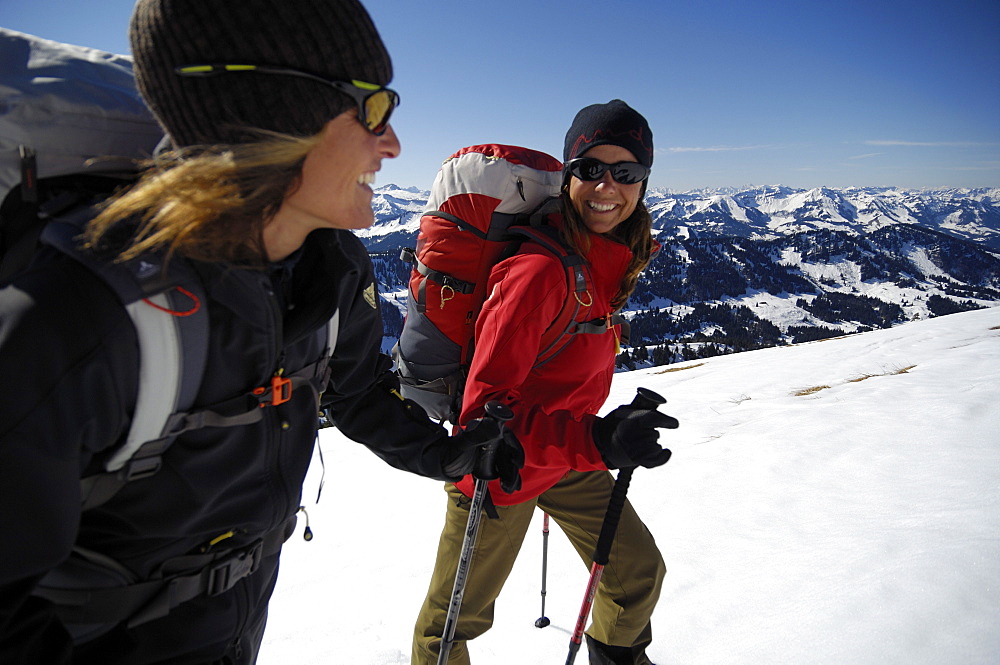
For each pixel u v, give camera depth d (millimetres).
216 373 857
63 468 714
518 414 1582
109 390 734
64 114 829
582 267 1725
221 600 1056
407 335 2072
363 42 825
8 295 699
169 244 782
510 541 1925
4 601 705
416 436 1442
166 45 750
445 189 1979
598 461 1498
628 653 2072
